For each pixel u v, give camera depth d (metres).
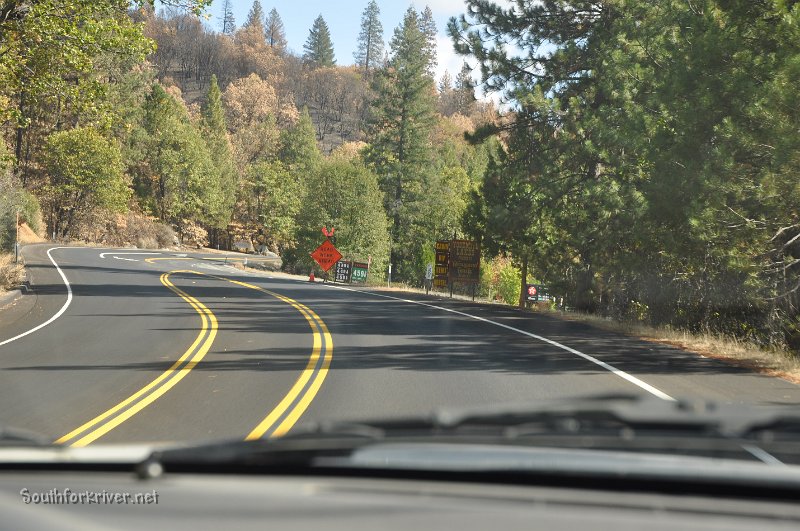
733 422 3.56
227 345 16.55
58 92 22.61
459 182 113.44
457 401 10.20
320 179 75.62
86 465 3.31
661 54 24.41
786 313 19.69
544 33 36.81
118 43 21.78
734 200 17.62
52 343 16.59
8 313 23.00
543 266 36.62
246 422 8.84
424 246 88.88
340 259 52.28
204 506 2.67
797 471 3.14
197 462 3.19
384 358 14.64
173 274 45.94
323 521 2.48
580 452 3.41
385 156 95.00
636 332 21.39
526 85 36.47
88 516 2.56
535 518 2.53
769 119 16.08
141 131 102.81
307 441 3.44
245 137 172.00
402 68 94.25
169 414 9.31
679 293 25.05
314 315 24.06
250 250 126.56
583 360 14.91
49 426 8.60
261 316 23.42
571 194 34.19
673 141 20.53
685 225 20.73
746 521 2.54
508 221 35.06
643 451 3.54
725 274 21.86
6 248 43.75
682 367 14.23
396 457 3.18
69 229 86.56
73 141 78.69
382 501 2.75
